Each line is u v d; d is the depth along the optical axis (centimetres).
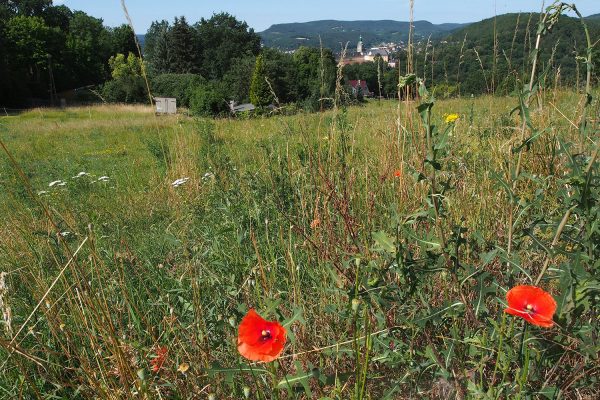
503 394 174
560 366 180
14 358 200
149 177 769
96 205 559
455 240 180
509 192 192
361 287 179
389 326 199
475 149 376
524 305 147
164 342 230
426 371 188
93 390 199
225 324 194
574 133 357
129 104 3462
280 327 141
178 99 3559
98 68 6216
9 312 206
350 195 310
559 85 417
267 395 196
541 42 189
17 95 4528
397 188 329
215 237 287
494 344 178
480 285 175
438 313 177
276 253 303
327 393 190
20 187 622
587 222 170
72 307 230
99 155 1170
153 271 299
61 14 7006
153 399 190
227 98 2275
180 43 6825
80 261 298
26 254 323
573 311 163
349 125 404
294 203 349
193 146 763
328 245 262
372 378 187
